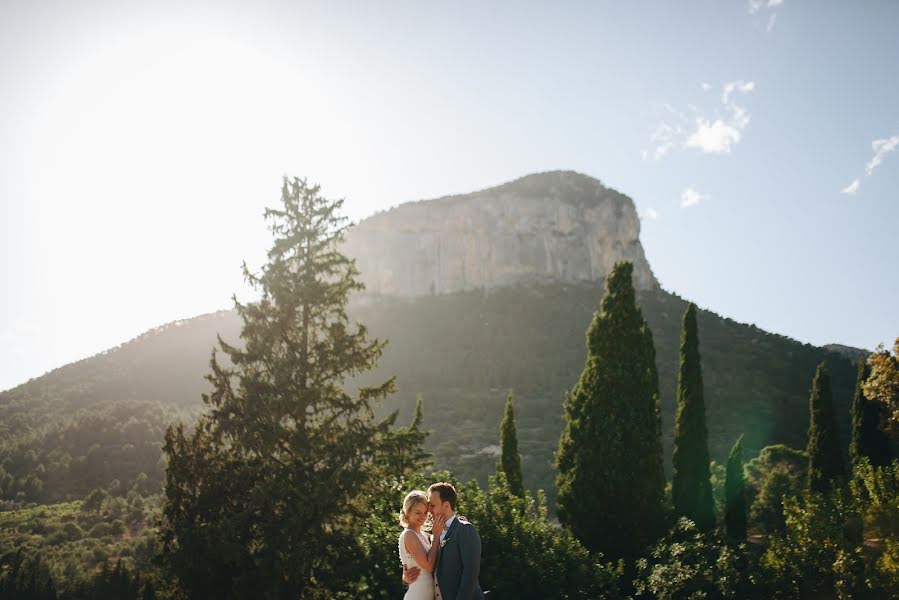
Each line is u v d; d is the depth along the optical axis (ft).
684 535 56.95
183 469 61.98
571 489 61.93
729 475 108.99
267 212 71.97
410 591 22.26
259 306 68.44
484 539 45.01
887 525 50.06
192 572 56.29
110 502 247.09
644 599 51.96
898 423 90.07
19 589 159.02
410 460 68.59
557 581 44.47
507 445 92.27
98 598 149.69
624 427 60.64
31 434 324.80
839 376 291.99
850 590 47.50
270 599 54.44
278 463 63.21
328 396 67.62
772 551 52.65
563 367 393.29
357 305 576.20
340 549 56.59
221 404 66.69
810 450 109.40
